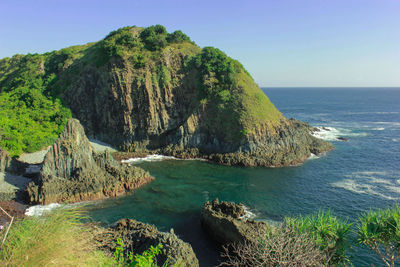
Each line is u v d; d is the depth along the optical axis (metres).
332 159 74.56
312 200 48.69
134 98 84.88
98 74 89.12
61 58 102.12
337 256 23.20
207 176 61.50
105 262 12.52
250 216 42.69
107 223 40.41
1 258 9.48
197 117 82.81
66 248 10.23
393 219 22.83
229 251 34.41
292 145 78.12
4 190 47.34
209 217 38.44
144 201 48.34
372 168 66.69
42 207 44.88
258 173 63.62
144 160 74.38
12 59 131.12
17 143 65.56
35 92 88.69
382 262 31.36
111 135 86.38
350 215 43.03
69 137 51.88
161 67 88.81
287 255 16.97
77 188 48.31
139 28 103.81
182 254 27.48
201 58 91.38
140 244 30.50
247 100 81.50
